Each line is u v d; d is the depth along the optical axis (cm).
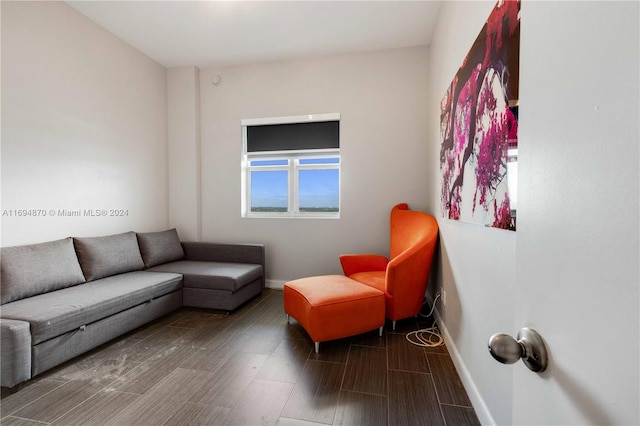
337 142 351
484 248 140
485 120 136
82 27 271
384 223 338
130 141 326
